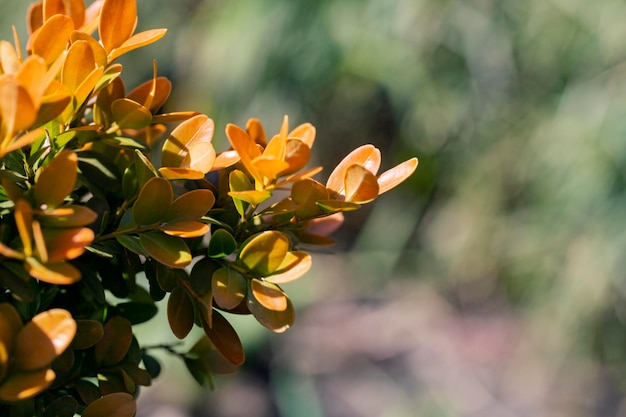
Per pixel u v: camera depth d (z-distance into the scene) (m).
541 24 3.69
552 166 3.66
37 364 0.50
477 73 3.86
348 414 3.94
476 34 3.77
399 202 4.57
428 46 3.85
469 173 4.13
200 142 0.68
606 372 3.89
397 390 4.12
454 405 3.95
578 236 3.64
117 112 0.69
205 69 4.01
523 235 3.89
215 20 3.94
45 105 0.57
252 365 4.20
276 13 3.79
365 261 4.94
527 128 3.84
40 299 0.67
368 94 4.38
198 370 0.85
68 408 0.62
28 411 0.63
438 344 4.48
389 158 4.85
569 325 3.78
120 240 0.63
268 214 0.66
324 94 4.26
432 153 4.25
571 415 3.77
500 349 4.29
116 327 0.70
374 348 4.48
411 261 4.93
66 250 0.52
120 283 0.74
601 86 3.57
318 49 3.87
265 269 0.64
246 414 3.81
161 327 3.32
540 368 3.99
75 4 0.75
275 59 3.87
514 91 3.86
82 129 0.65
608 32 3.54
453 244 4.31
